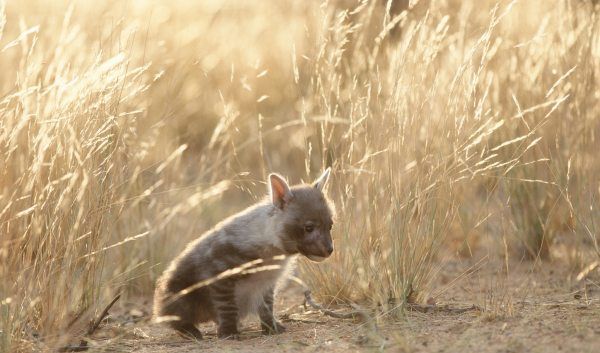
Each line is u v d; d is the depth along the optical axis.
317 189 15.04
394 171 15.70
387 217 15.52
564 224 20.19
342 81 20.45
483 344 12.13
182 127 27.50
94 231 15.00
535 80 19.50
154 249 18.97
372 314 14.86
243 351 13.10
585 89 18.67
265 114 30.44
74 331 14.80
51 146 14.58
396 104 15.98
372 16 22.62
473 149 18.94
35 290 13.76
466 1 20.02
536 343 11.99
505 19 20.30
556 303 14.88
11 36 24.91
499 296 15.48
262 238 14.62
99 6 24.73
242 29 33.25
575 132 18.73
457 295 16.55
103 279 16.91
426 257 16.05
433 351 11.97
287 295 18.31
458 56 18.80
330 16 20.95
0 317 13.53
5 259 13.40
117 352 13.59
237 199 26.17
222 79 31.03
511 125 19.52
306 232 14.64
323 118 16.73
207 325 16.56
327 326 14.73
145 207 19.00
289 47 31.09
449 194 15.84
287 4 34.28
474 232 20.55
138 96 20.19
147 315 16.59
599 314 13.66
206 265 14.70
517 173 19.61
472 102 17.88
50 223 14.07
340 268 16.59
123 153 16.80
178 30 30.70
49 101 14.05
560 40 19.19
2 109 14.08
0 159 13.93
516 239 20.27
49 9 25.69
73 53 18.33
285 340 13.86
